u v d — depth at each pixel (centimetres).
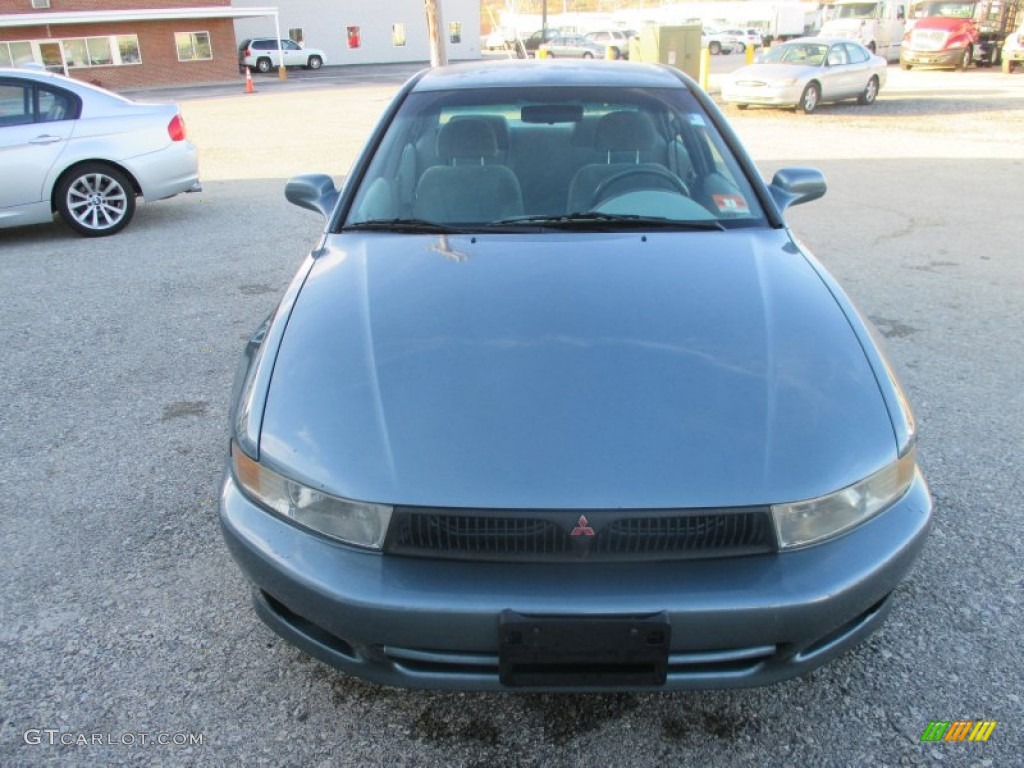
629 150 306
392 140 312
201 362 427
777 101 1520
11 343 457
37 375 413
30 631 236
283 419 196
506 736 202
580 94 322
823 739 199
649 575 173
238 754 197
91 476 319
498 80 332
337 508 180
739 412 189
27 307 519
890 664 220
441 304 227
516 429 185
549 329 214
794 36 4969
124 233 717
